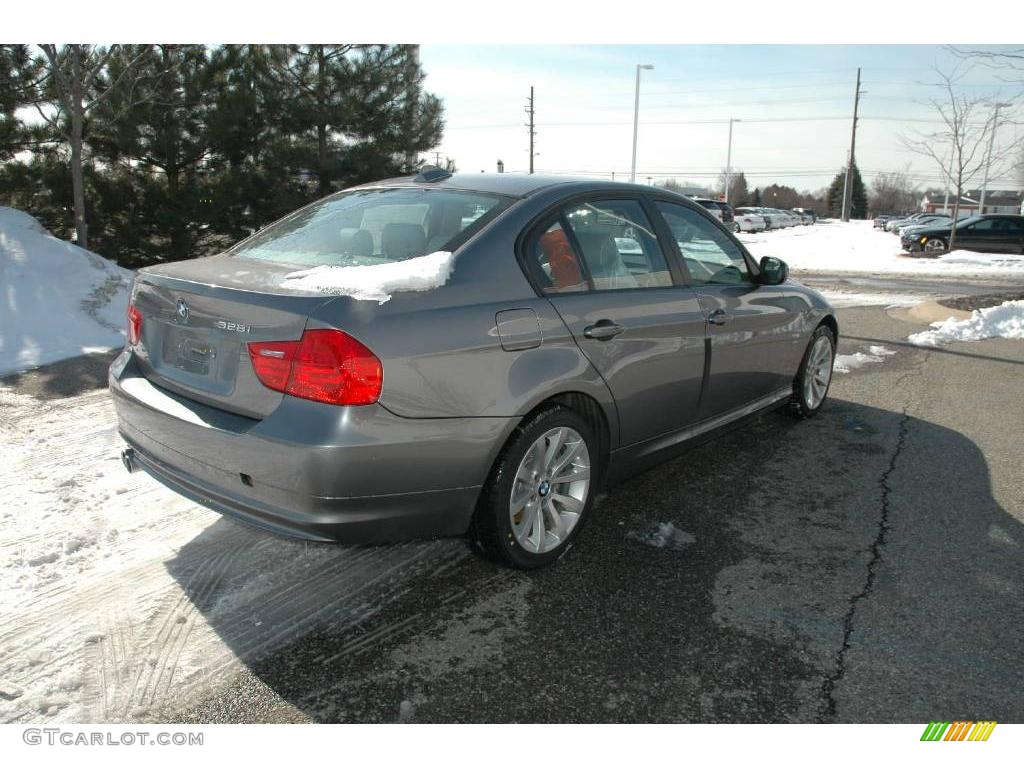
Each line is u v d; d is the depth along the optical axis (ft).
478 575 10.39
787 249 89.81
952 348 26.45
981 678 8.32
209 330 9.17
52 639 8.79
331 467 8.10
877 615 9.50
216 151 46.57
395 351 8.41
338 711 7.75
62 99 35.88
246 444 8.40
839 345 26.61
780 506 12.73
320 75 50.60
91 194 42.29
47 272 24.70
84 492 12.67
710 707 7.84
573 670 8.39
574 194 11.29
